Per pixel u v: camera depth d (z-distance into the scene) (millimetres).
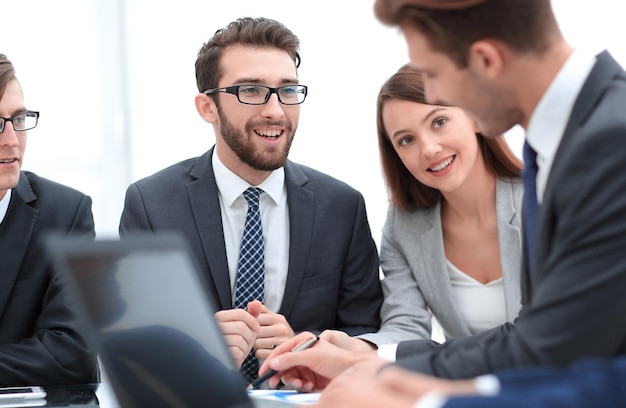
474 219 2174
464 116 2072
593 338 1013
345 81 3281
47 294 2023
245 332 1854
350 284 2242
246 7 3463
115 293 993
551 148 1146
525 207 1265
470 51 1104
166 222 2146
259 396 1434
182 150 3602
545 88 1141
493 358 1101
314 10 3307
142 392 977
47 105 3594
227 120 2137
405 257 2275
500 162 2146
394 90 2072
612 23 2848
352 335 2154
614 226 1002
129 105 3625
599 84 1111
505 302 2100
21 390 1647
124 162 3650
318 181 2295
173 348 1026
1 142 1922
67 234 2111
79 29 3623
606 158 1024
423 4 1089
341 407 785
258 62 2117
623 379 732
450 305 2168
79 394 1580
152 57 3604
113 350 966
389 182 2246
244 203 2189
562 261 1043
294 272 2162
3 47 3533
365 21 3258
